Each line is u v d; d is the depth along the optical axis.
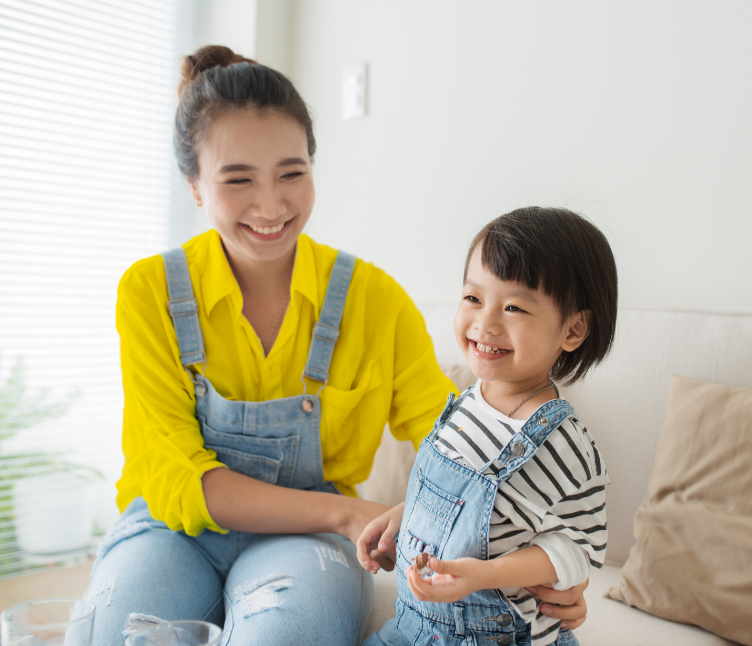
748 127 1.25
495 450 0.76
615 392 1.19
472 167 1.70
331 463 1.09
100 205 2.00
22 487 1.86
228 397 1.04
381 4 1.90
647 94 1.38
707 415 1.01
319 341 1.05
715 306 1.29
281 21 2.12
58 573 1.86
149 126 2.09
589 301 0.74
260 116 0.94
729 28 1.27
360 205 1.96
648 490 1.06
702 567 0.93
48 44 1.88
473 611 0.73
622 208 1.42
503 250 0.73
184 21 2.16
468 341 0.78
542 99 1.55
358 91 1.95
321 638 0.77
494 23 1.65
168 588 0.90
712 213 1.29
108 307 2.03
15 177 1.83
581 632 0.91
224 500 0.95
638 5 1.39
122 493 1.13
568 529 0.69
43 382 1.91
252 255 1.00
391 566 0.92
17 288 1.86
